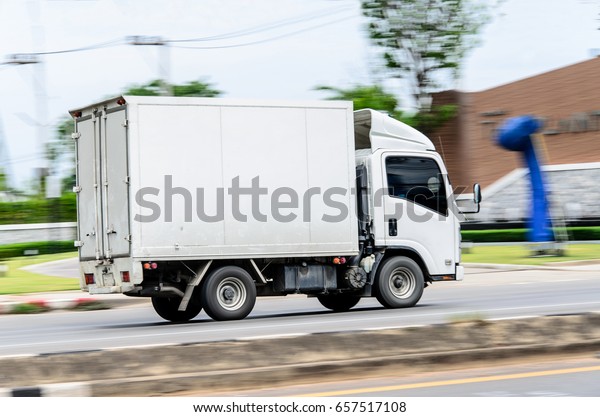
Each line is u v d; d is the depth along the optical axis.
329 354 10.48
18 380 9.42
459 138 61.50
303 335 10.62
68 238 70.81
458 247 19.50
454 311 17.48
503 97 71.44
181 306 17.22
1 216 76.94
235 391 9.57
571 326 11.66
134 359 9.87
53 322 19.73
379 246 18.66
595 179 53.56
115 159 16.98
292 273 18.02
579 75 69.94
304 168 17.83
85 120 17.88
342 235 18.09
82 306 23.28
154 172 16.66
